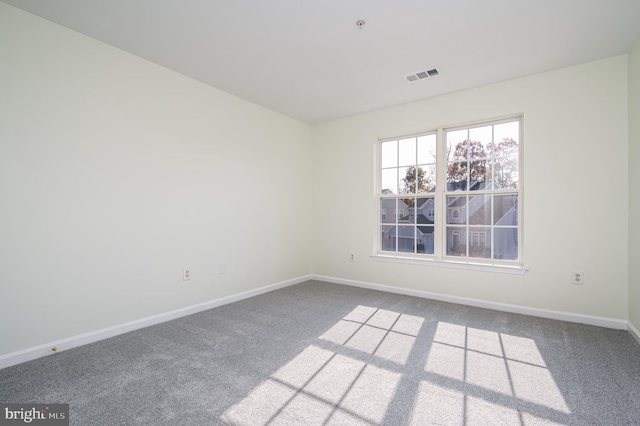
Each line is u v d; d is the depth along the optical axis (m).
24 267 2.11
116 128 2.59
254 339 2.48
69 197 2.33
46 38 2.21
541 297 3.01
